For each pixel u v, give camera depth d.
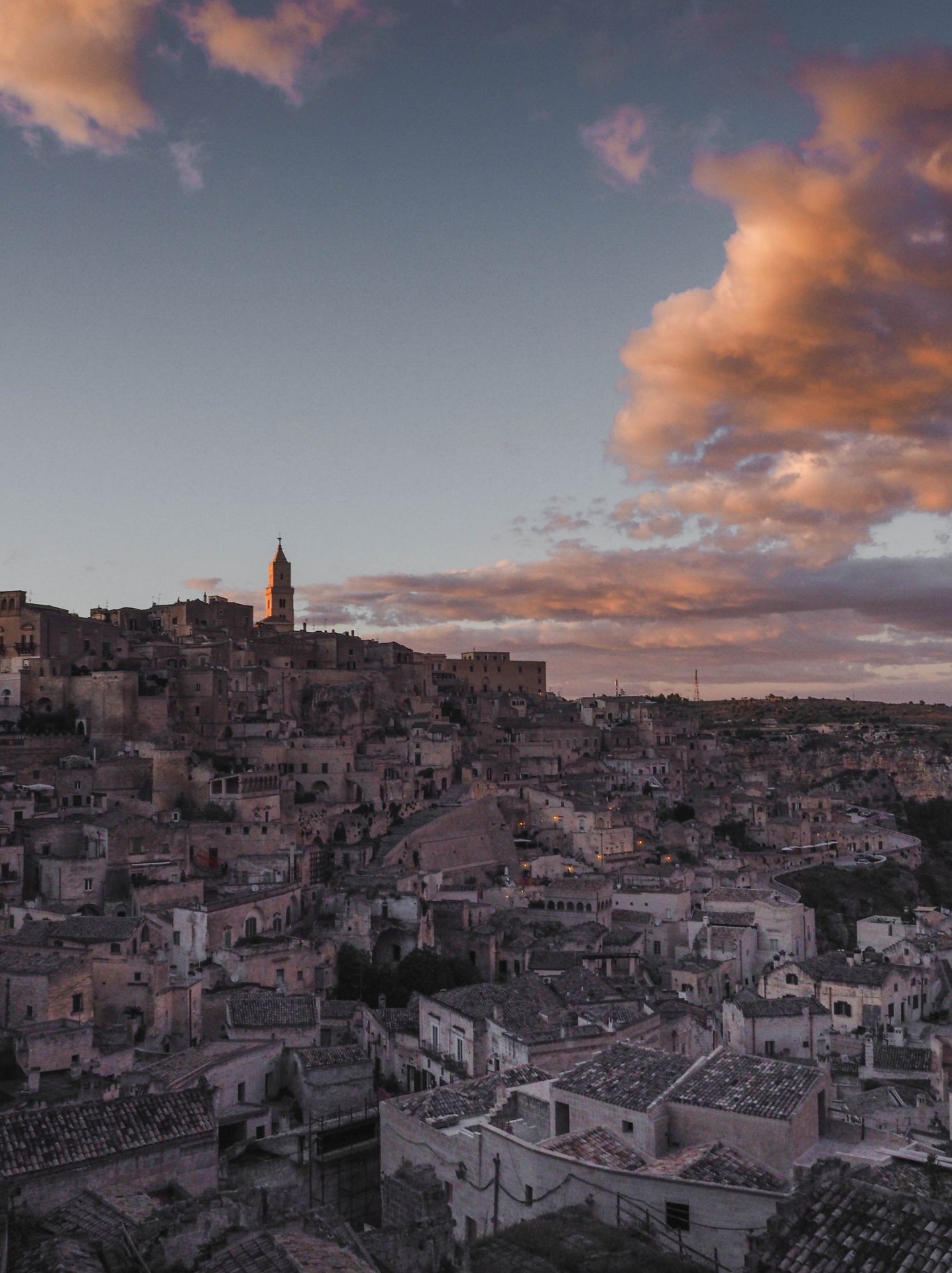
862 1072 109.19
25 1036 93.19
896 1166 48.78
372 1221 80.69
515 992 107.50
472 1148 64.94
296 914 155.00
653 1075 62.94
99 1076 83.38
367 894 158.88
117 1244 48.78
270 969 128.50
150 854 163.50
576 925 172.88
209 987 118.88
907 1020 142.62
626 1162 55.94
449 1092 77.44
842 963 151.50
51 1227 52.91
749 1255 42.84
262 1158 77.75
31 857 159.38
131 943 121.81
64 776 195.12
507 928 170.75
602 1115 61.00
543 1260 50.00
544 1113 66.44
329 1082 91.25
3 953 118.44
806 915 186.50
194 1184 63.25
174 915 133.00
